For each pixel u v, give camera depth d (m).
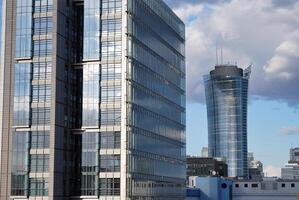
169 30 156.00
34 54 123.94
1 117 123.81
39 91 122.38
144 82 132.50
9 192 120.81
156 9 144.12
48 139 120.12
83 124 123.06
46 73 122.62
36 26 124.75
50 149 119.62
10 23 126.31
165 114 148.62
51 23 123.88
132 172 121.62
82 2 132.12
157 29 144.38
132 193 120.88
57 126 121.31
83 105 123.69
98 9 125.38
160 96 144.75
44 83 122.31
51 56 122.69
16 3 126.56
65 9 127.81
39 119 121.50
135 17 127.88
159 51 145.62
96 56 124.31
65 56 126.75
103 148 121.06
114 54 123.50
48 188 118.38
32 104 122.31
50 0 124.62
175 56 161.50
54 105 120.81
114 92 122.12
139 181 125.44
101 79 123.38
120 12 124.19
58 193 120.06
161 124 144.38
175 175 155.38
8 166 121.75
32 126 121.56
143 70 132.00
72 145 127.25
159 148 141.62
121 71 122.25
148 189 131.25
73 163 127.06
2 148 122.62
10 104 123.75
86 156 121.94
